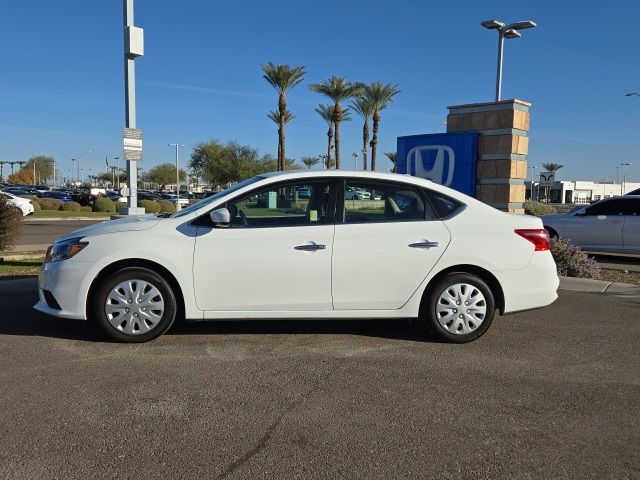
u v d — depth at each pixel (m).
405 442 3.62
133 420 3.85
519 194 11.30
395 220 5.61
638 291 8.41
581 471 3.30
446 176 11.61
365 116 48.28
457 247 5.59
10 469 3.20
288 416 3.96
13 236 10.96
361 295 5.53
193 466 3.27
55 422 3.80
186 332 5.91
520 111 11.02
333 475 3.21
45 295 5.50
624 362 5.26
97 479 3.12
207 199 5.82
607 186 108.88
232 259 5.36
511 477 3.23
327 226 5.49
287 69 43.56
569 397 4.41
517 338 5.99
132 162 12.10
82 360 4.99
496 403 4.26
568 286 8.87
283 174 5.64
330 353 5.34
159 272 5.43
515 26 16.84
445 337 5.65
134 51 11.82
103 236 5.36
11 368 4.77
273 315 5.48
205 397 4.26
